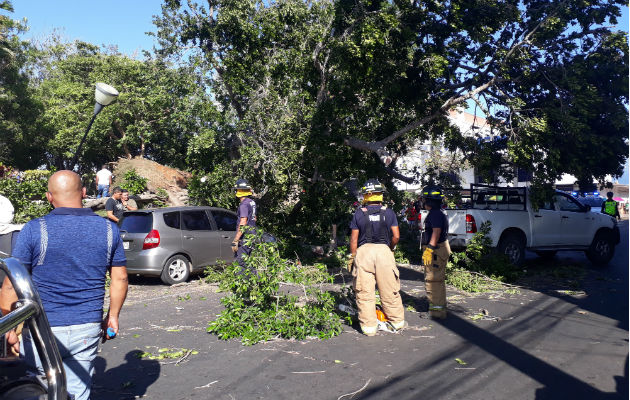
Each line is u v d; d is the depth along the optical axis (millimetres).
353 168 14258
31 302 2174
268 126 14016
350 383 4355
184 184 22375
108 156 33188
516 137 11664
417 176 16797
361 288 5914
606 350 5215
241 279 6133
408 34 11883
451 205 13250
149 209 10102
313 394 4121
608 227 11969
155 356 5129
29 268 2740
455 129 14445
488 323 6438
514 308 7301
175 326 6395
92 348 2867
